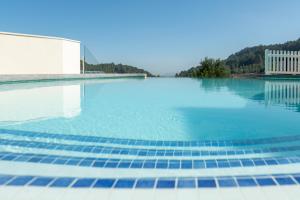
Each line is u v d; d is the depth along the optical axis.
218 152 2.55
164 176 1.85
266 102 6.21
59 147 2.66
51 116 4.44
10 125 3.73
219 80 14.71
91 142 2.89
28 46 12.66
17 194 1.49
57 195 1.48
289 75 13.09
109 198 1.45
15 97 6.69
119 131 3.44
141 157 2.37
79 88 9.66
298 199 1.43
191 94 8.09
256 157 2.36
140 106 5.64
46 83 11.30
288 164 2.04
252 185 1.59
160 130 3.48
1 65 11.78
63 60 14.08
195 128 3.63
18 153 2.39
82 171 1.94
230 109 5.21
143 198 1.45
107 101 6.41
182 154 2.49
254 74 14.71
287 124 3.84
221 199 1.43
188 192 1.51
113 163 2.13
